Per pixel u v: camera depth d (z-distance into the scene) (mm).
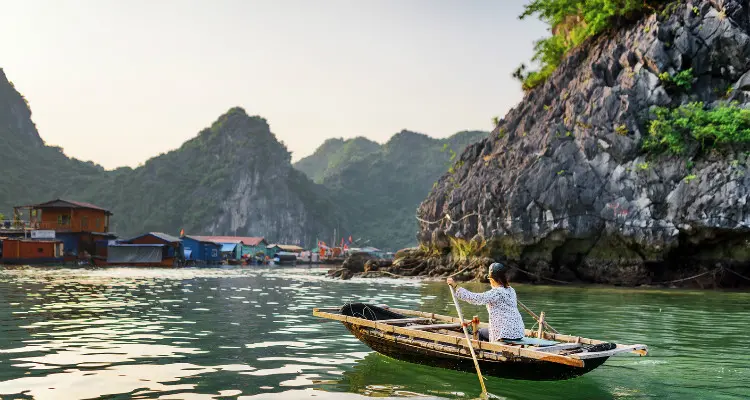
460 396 6039
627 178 28578
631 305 17047
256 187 187750
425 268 36875
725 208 25766
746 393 6199
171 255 56688
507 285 7129
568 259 30562
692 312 14945
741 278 26688
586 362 6207
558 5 36844
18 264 46719
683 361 7922
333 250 93438
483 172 35406
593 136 30016
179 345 8914
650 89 29250
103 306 14820
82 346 8719
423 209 41281
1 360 7613
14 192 162500
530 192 30469
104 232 60125
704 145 27391
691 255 28250
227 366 7387
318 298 18625
